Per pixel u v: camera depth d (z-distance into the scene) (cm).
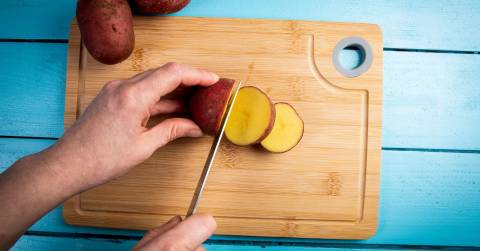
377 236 54
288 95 52
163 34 52
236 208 52
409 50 54
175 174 52
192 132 48
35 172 42
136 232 54
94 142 42
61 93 54
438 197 54
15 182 41
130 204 52
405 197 54
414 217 54
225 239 53
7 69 53
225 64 52
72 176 42
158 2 48
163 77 43
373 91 52
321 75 52
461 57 54
